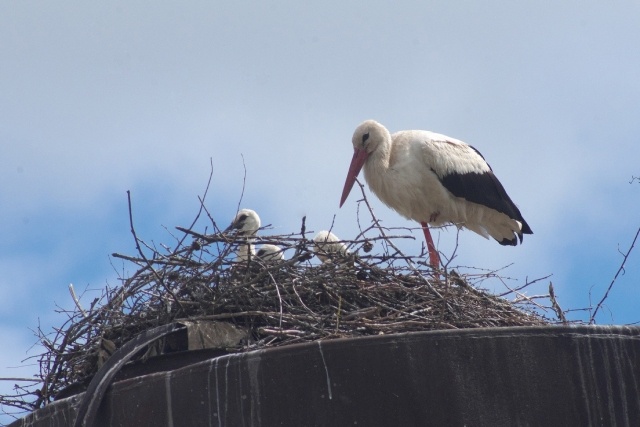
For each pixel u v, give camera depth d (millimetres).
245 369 11008
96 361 12836
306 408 10781
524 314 13750
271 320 12148
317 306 12539
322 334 11836
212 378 11094
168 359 11875
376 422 10688
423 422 10711
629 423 11070
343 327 12078
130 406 11359
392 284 12859
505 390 10922
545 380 11023
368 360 10875
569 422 10930
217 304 12211
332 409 10750
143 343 11789
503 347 11062
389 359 10883
